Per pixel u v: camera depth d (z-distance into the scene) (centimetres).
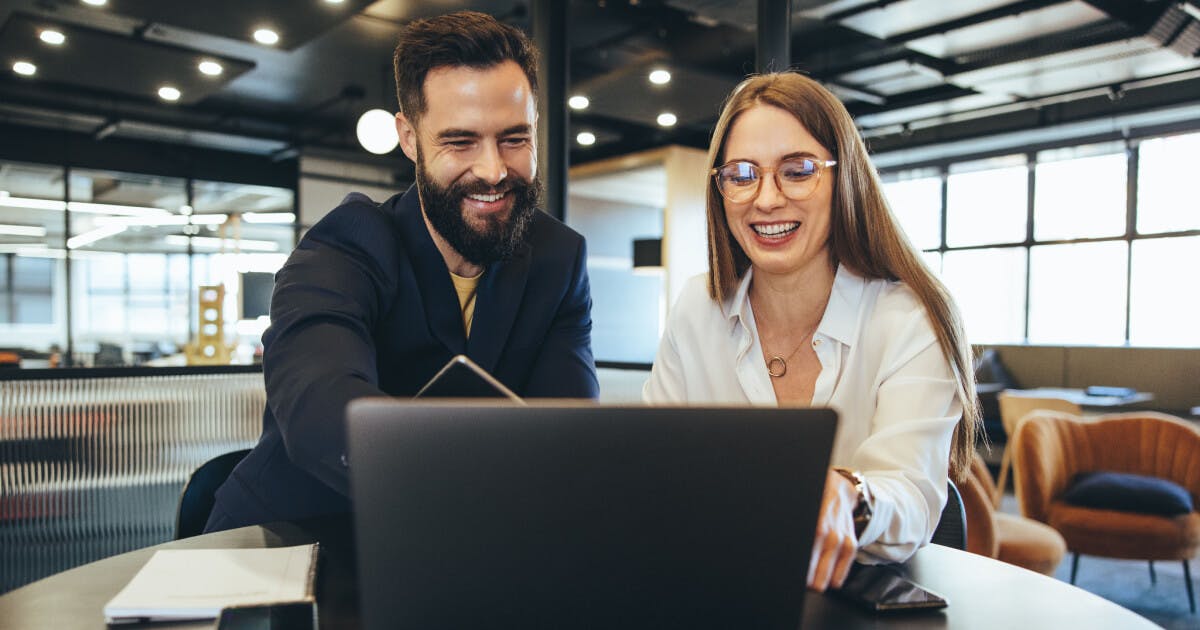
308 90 844
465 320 152
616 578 63
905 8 480
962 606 90
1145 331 820
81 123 901
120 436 368
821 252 142
